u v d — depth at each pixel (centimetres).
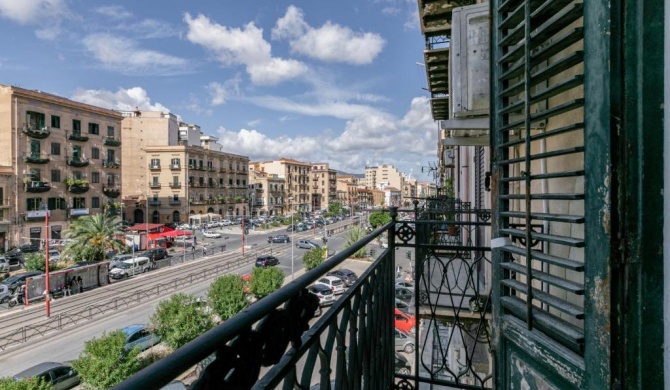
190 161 5762
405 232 325
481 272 620
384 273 258
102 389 1014
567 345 142
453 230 894
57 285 2053
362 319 192
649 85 114
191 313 1319
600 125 121
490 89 201
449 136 478
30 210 3256
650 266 114
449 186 2267
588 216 127
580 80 133
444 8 574
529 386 163
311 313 124
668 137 114
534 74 160
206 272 2648
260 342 91
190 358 66
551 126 255
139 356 1254
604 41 119
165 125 5822
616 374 116
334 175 10219
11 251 3066
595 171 124
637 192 115
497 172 194
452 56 343
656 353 113
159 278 2505
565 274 235
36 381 888
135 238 3531
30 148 3272
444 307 473
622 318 116
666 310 114
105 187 3931
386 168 14638
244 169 7100
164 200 5625
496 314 193
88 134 3791
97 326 1570
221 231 5581
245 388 83
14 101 3156
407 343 1327
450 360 713
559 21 147
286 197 8438
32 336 1452
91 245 2730
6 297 1995
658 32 114
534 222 288
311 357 126
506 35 190
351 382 168
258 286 1862
